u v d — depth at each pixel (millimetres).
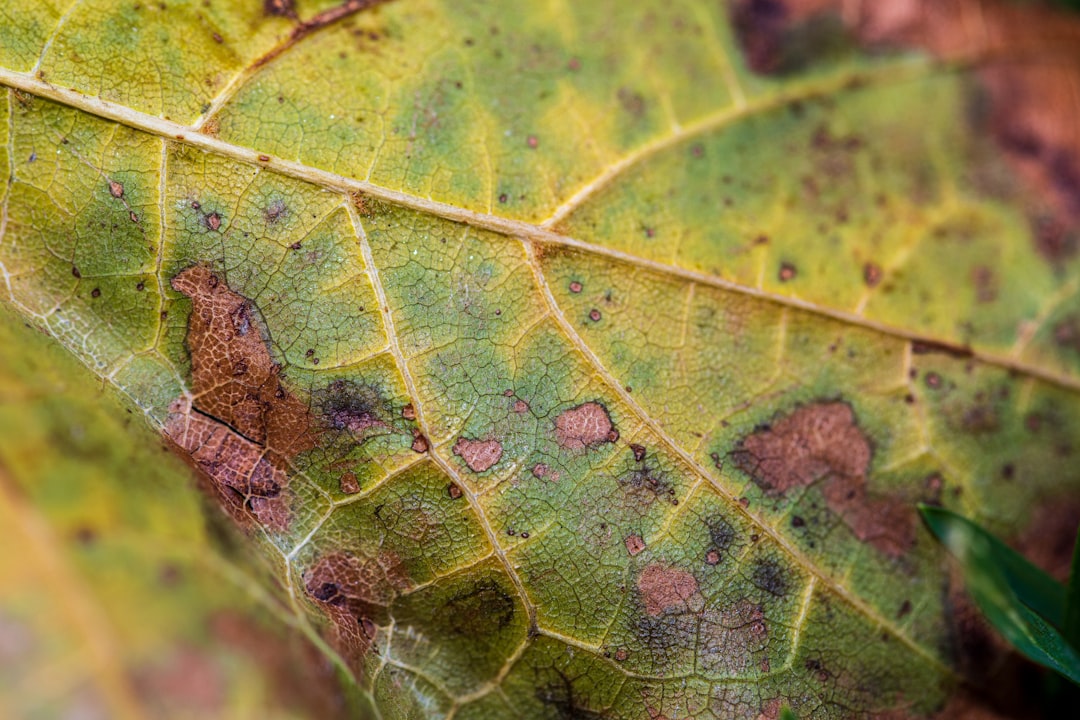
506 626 173
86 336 169
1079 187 190
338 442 171
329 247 172
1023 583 179
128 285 170
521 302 174
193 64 172
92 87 171
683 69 183
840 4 188
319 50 175
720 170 181
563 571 173
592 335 175
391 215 173
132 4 172
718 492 175
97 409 164
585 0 182
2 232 169
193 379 170
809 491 177
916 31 190
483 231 174
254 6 174
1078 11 194
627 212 177
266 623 161
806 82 186
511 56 179
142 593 156
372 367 172
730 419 176
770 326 179
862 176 185
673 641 174
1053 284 186
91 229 170
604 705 174
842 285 181
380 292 172
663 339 176
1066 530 184
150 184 171
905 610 178
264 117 172
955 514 179
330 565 171
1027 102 191
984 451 182
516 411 173
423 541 172
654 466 174
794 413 178
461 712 173
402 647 173
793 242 181
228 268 171
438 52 177
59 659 153
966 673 179
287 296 172
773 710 174
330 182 172
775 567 175
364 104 174
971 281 185
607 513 173
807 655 175
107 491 158
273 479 171
